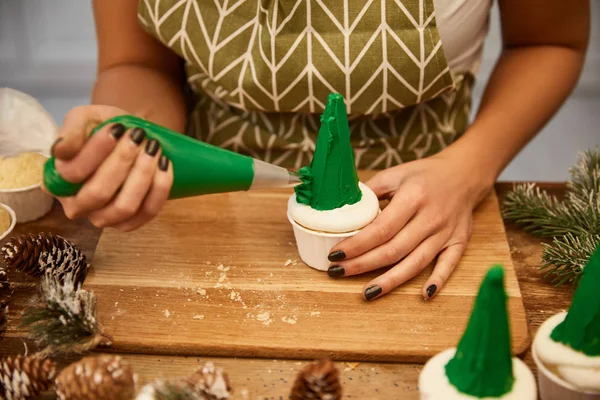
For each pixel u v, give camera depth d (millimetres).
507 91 939
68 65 2660
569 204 878
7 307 687
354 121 970
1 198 866
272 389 639
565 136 2404
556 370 561
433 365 566
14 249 699
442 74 880
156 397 543
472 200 843
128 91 977
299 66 863
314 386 536
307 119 967
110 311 729
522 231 880
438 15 839
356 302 741
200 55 908
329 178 743
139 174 620
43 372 571
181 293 758
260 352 679
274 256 821
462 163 843
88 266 800
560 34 953
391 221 757
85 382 535
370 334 692
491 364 524
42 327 623
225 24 875
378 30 840
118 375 543
